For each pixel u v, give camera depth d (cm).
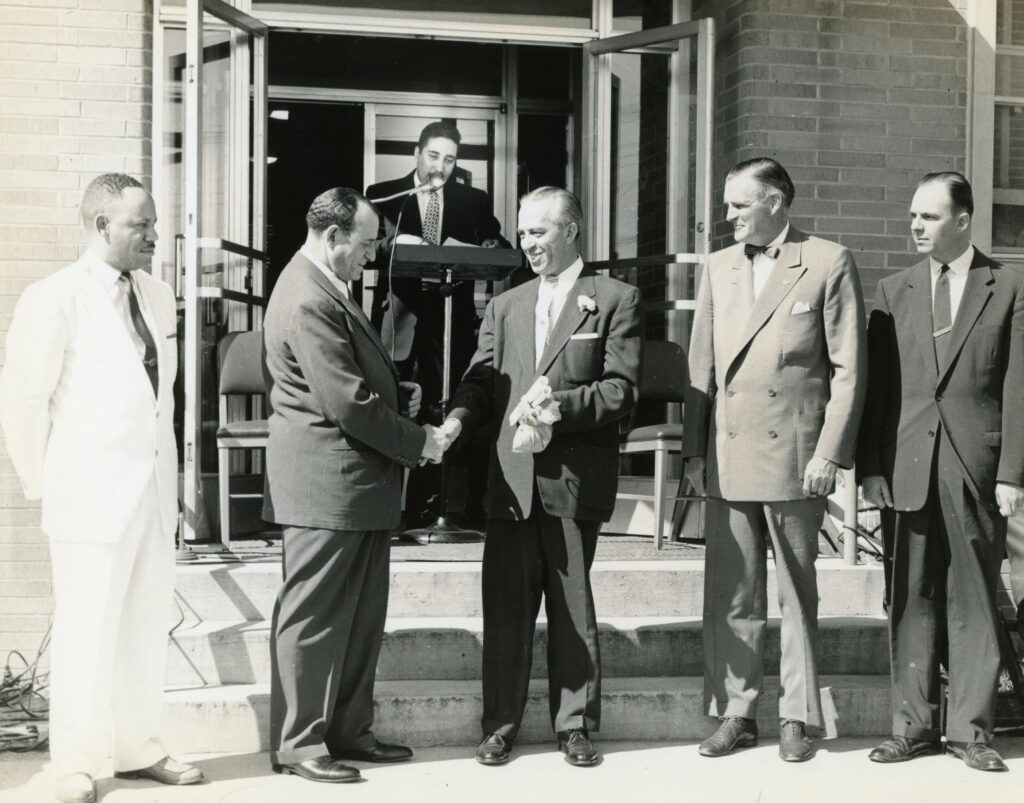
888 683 460
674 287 602
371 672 414
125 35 537
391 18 633
